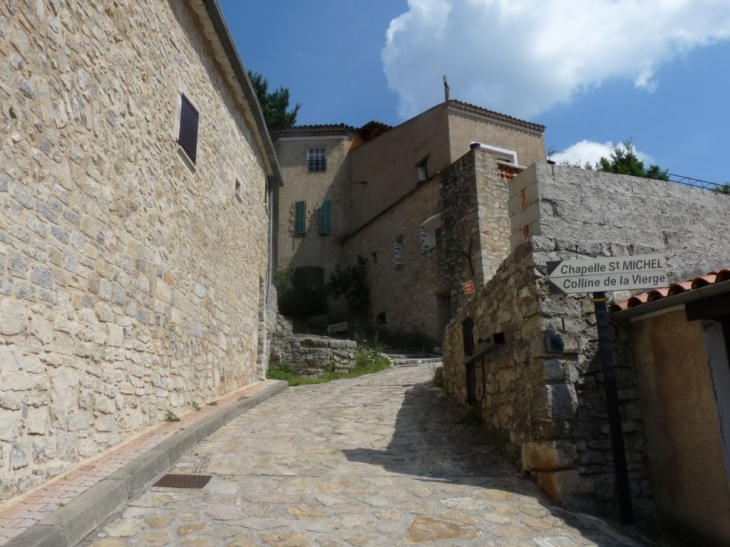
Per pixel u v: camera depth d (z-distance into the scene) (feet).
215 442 19.95
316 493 14.98
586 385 16.14
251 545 11.57
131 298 18.40
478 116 62.64
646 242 24.45
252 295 37.09
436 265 56.49
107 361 16.53
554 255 17.25
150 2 20.94
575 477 15.07
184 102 24.21
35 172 13.26
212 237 27.94
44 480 12.96
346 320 71.15
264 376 38.40
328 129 79.41
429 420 23.53
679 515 14.84
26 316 12.62
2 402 11.61
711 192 27.53
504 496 15.15
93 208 16.06
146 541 11.48
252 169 37.47
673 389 15.44
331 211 76.95
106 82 17.16
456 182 55.01
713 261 24.36
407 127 68.64
